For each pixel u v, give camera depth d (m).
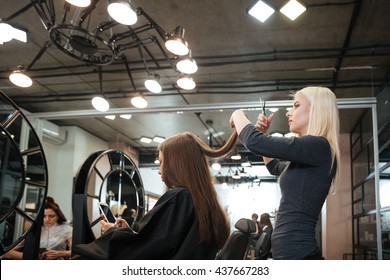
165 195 1.20
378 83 5.65
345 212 7.50
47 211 3.45
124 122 7.81
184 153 1.27
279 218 1.21
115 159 2.38
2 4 4.02
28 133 1.90
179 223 1.16
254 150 1.22
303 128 1.34
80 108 7.32
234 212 7.82
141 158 9.45
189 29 4.41
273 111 5.52
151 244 1.13
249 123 1.29
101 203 2.14
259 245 4.40
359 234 7.03
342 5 3.83
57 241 3.37
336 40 4.55
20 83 4.25
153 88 4.50
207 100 6.77
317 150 1.19
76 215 1.89
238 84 6.02
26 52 5.09
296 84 5.90
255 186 7.93
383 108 5.43
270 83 5.92
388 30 4.29
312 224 1.17
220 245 1.24
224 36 4.55
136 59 5.24
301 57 4.92
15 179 1.80
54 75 5.71
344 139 7.77
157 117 7.34
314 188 1.18
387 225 5.08
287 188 1.21
